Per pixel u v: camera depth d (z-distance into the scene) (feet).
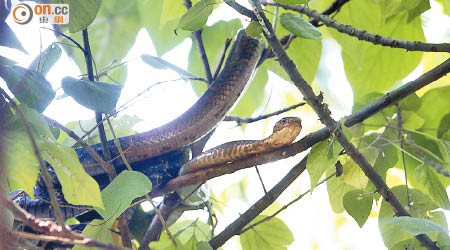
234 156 25.30
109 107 21.66
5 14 21.20
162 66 25.96
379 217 25.36
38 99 20.67
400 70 34.53
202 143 31.73
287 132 23.73
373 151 25.68
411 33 33.86
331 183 27.32
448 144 24.67
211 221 26.03
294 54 35.73
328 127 22.06
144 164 30.01
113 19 35.37
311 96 22.00
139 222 28.96
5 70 20.29
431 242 23.77
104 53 34.88
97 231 20.70
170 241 19.24
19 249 19.42
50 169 26.45
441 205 25.08
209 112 30.22
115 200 19.52
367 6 34.76
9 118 16.78
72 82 21.70
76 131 30.50
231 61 31.68
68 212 26.89
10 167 16.55
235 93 31.01
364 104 29.55
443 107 30.53
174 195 27.86
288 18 21.40
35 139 16.47
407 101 28.17
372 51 34.60
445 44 23.71
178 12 33.30
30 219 15.76
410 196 25.36
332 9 33.71
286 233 26.94
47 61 25.93
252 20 22.13
